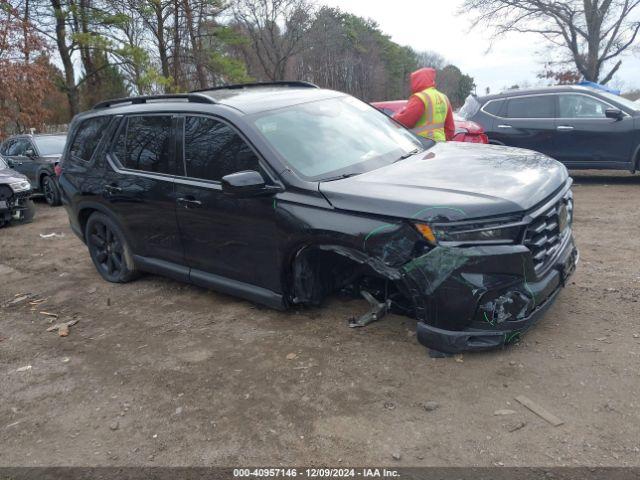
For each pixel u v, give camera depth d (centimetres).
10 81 2089
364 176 383
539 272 336
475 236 313
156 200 477
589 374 320
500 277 317
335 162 404
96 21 2508
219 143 428
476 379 325
